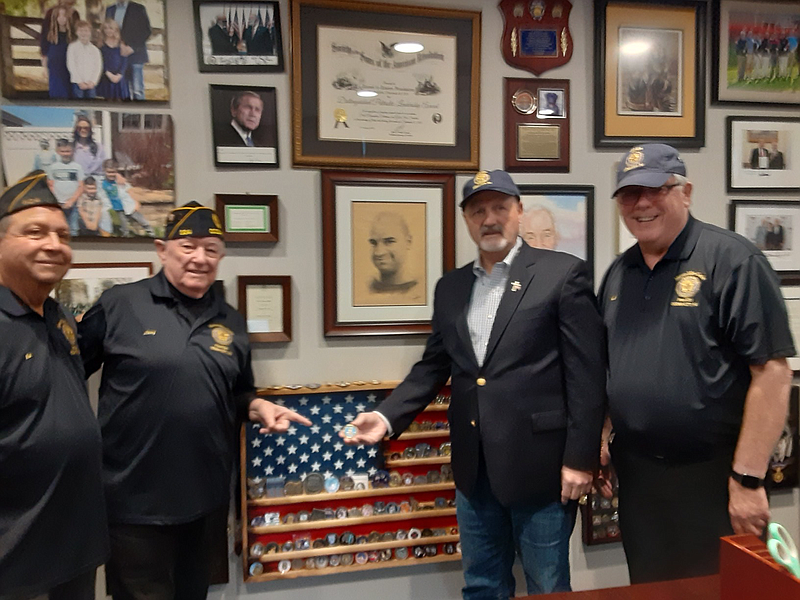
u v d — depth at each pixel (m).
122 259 1.70
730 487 1.29
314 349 1.81
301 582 1.81
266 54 1.73
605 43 1.88
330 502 1.79
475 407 1.48
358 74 1.78
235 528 1.76
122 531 1.41
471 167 1.85
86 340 1.45
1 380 1.09
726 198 1.98
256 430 1.76
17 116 1.63
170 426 1.40
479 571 1.61
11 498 1.11
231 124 1.72
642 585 0.94
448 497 1.85
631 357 1.38
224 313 1.56
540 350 1.44
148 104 1.69
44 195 1.17
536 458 1.43
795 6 1.97
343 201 1.79
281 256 1.78
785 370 1.25
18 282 1.16
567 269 1.45
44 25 1.63
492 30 1.86
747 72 1.96
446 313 1.59
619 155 1.93
